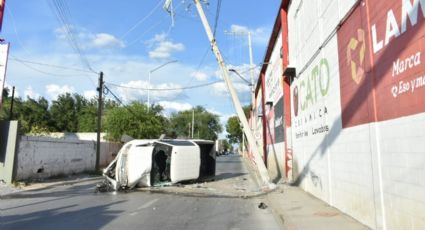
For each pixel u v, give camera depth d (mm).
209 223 10008
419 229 6332
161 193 16812
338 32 10766
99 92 30625
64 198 15039
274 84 26891
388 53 7387
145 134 44438
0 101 19750
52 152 24859
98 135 30016
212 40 20703
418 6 6219
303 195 14406
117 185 17656
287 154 19531
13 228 9188
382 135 7734
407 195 6727
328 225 8945
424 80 6090
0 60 19828
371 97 8211
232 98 20219
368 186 8523
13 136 20656
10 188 18516
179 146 20125
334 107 11211
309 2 14469
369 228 8453
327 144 12039
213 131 122812
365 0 8555
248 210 12258
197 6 21047
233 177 25766
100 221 10133
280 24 22703
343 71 10305
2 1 18953
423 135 6152
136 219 10469
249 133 19641
